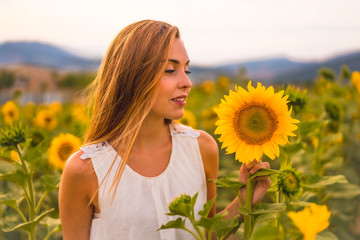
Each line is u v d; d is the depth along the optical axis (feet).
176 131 6.61
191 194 6.32
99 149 6.13
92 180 6.06
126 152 5.91
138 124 5.78
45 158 11.88
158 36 5.73
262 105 5.14
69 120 20.76
